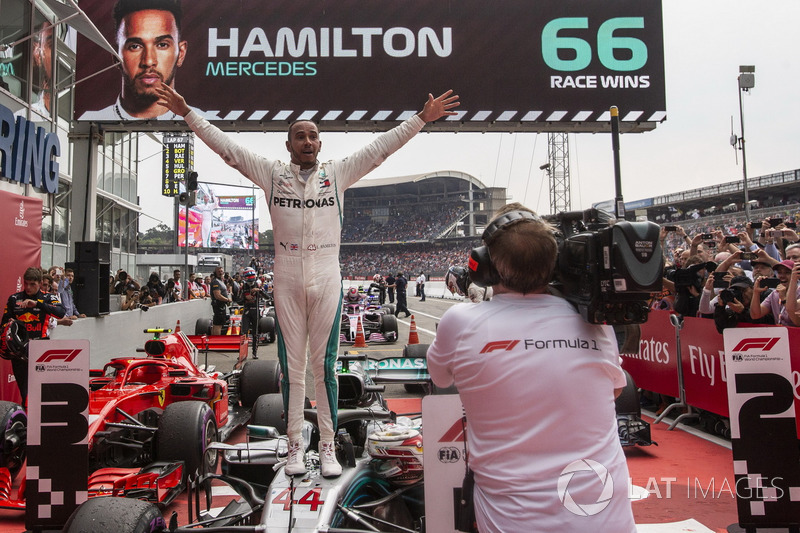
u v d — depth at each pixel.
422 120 2.97
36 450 3.06
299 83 12.23
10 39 10.63
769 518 3.29
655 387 7.08
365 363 6.10
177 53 12.22
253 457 3.71
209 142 2.96
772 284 5.68
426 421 2.19
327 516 2.63
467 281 2.62
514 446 1.59
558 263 1.92
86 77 11.24
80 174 12.41
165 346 5.95
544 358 1.63
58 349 3.07
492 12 12.48
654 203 46.16
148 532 2.51
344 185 3.04
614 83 12.48
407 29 12.38
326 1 12.33
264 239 96.06
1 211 7.83
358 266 73.06
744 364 3.33
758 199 39.75
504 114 12.35
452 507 2.16
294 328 2.95
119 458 5.03
